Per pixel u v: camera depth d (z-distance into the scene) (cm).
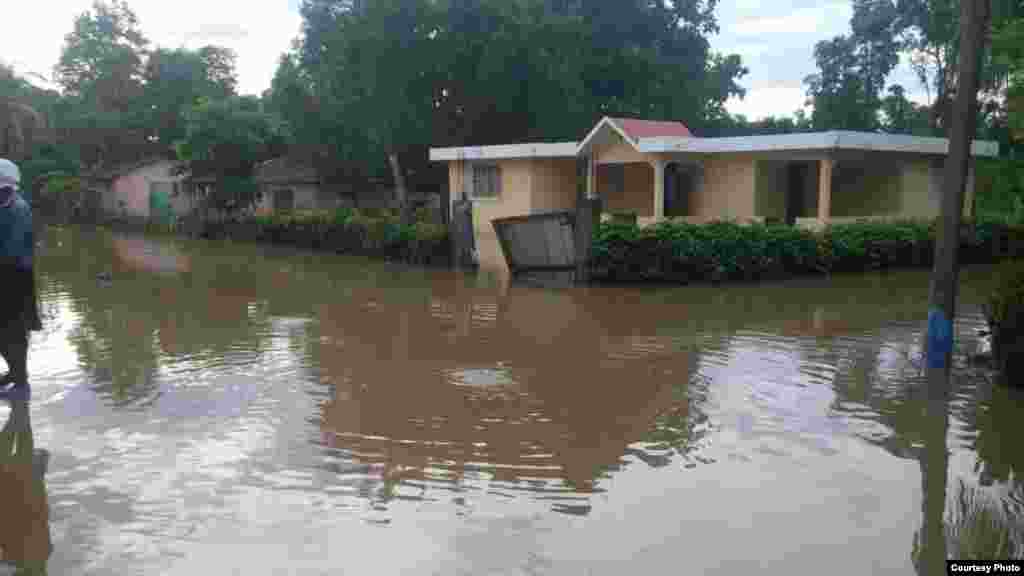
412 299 1462
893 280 1700
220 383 834
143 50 4769
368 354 978
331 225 2561
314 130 3106
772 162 2120
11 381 820
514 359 949
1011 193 1894
